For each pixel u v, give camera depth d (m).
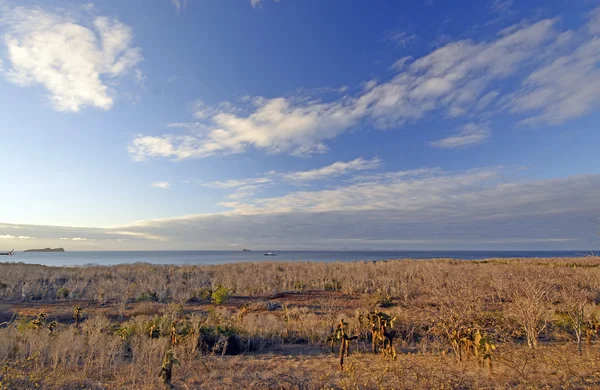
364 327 9.45
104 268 29.11
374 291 17.78
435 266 26.30
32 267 28.38
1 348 6.74
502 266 23.92
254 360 7.29
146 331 8.90
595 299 12.15
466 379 5.38
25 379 5.44
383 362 6.59
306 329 9.80
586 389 4.79
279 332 9.59
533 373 5.63
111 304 15.14
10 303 15.09
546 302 10.06
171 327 8.31
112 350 7.19
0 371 5.62
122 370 6.31
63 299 16.31
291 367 6.57
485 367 6.02
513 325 8.92
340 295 17.47
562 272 16.95
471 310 7.93
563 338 8.45
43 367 6.11
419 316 9.98
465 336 6.73
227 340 8.39
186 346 7.97
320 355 7.76
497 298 13.04
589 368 5.71
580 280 14.70
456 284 9.41
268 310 13.92
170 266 32.25
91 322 9.78
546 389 4.87
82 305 14.92
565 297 9.16
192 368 6.47
